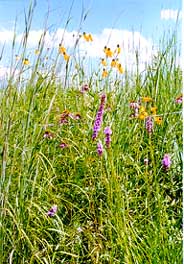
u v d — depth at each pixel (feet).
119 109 4.35
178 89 4.47
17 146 3.60
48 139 4.09
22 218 3.52
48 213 3.63
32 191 3.55
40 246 3.63
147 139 4.27
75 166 4.05
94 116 4.30
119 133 4.15
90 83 4.72
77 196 3.92
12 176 3.63
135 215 3.64
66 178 4.07
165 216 3.52
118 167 3.88
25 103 3.97
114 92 4.57
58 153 4.16
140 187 3.93
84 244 3.67
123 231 3.26
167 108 4.38
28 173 3.68
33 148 3.79
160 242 3.23
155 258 3.13
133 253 3.14
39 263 3.38
